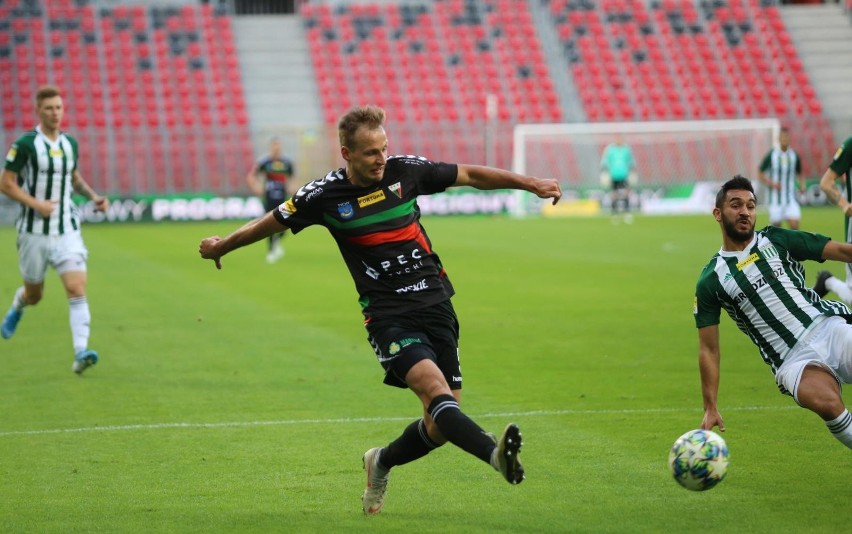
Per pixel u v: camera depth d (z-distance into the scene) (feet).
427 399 61.00
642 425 91.20
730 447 83.15
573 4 471.21
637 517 66.54
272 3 498.28
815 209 382.22
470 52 449.48
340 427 92.43
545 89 442.09
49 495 72.84
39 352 132.98
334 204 64.23
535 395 103.96
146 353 131.03
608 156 375.86
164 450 85.05
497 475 77.25
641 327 146.41
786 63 458.09
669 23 467.93
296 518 67.51
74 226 119.24
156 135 393.50
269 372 117.91
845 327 71.10
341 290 192.85
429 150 414.62
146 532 64.80
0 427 93.56
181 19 442.91
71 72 415.64
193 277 214.90
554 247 268.21
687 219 369.30
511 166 416.05
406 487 74.59
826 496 70.18
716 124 398.21
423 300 64.64
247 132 396.37
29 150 114.83
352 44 443.73
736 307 72.79
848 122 424.87
